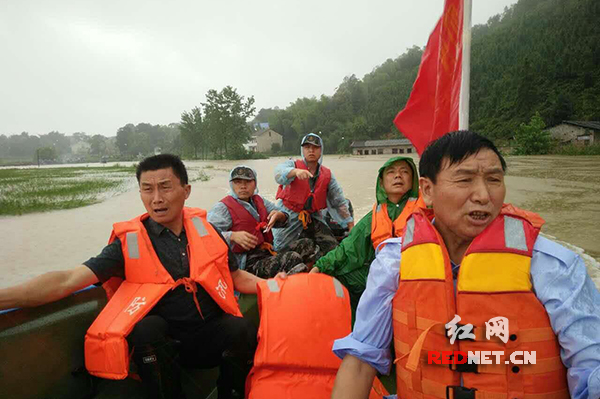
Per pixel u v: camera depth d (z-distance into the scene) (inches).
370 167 1256.2
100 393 86.8
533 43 3152.1
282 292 90.3
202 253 87.7
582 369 43.3
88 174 1622.8
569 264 46.7
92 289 88.1
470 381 49.2
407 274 52.6
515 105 2519.7
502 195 49.1
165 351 77.9
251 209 152.0
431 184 52.5
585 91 2386.8
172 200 85.7
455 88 151.5
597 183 649.6
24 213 548.1
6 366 71.9
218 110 3036.4
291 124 4424.2
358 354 56.0
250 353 88.0
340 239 201.9
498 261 47.6
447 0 151.9
